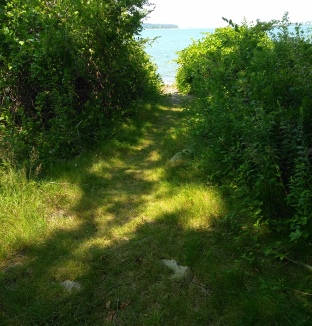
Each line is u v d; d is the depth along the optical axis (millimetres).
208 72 7281
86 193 4934
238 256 3449
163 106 9961
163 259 3471
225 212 4074
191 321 2773
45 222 4105
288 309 2727
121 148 6539
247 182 4082
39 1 6688
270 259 3332
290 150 3705
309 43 5141
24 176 4777
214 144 5004
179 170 5355
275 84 4305
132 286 3146
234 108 4750
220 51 6824
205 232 3844
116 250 3664
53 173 5293
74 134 6320
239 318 2723
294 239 3311
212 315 2814
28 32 6508
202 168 5000
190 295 3016
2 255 3572
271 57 4848
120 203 4668
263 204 3752
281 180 3670
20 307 2926
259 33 6246
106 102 7875
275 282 3006
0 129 5805
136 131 7480
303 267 3195
